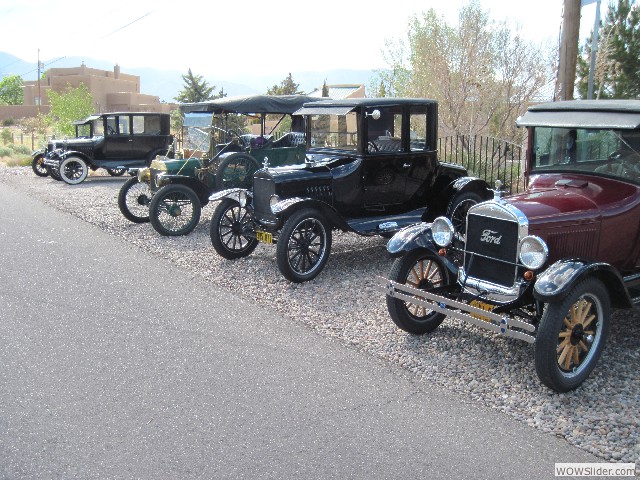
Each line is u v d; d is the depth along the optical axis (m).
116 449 3.80
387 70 16.28
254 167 10.64
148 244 9.52
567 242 4.94
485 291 5.02
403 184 8.12
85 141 17.41
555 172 5.79
